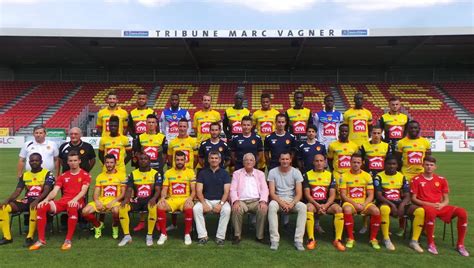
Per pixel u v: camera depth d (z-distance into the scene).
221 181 5.21
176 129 6.97
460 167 12.33
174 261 4.21
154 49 20.52
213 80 25.47
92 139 18.48
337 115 6.75
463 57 22.25
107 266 4.06
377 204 5.07
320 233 5.37
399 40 18.47
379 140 5.74
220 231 4.84
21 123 21.17
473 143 18.41
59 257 4.34
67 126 20.98
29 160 5.14
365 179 5.13
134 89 24.67
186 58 22.72
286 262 4.21
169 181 5.26
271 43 19.28
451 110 22.33
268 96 6.58
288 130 6.57
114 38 18.14
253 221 5.54
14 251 4.55
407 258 4.37
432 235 4.61
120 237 5.14
